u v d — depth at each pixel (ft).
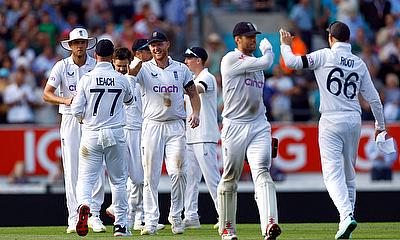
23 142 197.98
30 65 226.17
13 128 197.88
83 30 128.06
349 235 109.91
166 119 123.44
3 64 226.79
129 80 119.44
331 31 112.47
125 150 116.98
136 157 133.18
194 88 123.03
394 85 226.38
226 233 106.63
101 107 114.62
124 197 117.50
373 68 236.02
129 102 117.39
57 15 247.91
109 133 114.62
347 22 253.65
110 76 114.83
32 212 166.30
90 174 115.65
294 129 199.72
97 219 131.54
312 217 168.04
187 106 135.85
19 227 152.66
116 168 116.67
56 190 195.93
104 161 119.03
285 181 199.21
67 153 129.29
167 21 264.72
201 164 134.51
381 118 114.11
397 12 258.78
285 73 220.64
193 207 138.41
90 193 115.03
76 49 127.65
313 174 199.62
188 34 261.85
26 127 198.08
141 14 252.42
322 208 167.94
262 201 102.78
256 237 118.52
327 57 111.24
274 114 212.84
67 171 129.70
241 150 106.01
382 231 127.65
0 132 197.67
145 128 124.06
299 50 243.19
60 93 130.31
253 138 105.81
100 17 253.65
